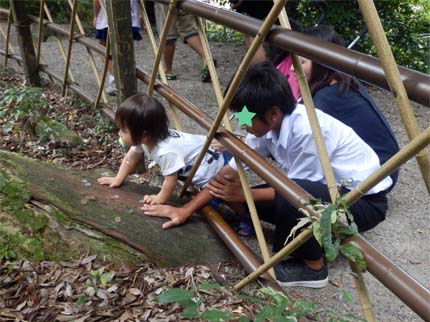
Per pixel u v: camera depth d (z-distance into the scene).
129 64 2.68
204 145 2.09
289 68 2.62
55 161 3.05
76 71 5.09
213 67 2.05
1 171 2.13
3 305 1.81
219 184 2.13
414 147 1.02
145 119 2.13
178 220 2.13
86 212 2.09
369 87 4.48
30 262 1.98
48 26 4.13
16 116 3.27
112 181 2.29
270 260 1.70
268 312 1.42
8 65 5.30
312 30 2.31
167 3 2.23
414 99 1.04
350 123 2.26
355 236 1.29
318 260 1.96
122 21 2.59
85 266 1.98
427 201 2.63
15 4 4.13
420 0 5.04
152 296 1.86
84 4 7.46
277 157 2.08
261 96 1.81
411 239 2.30
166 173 2.19
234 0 3.11
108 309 1.80
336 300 1.93
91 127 3.57
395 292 1.22
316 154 1.88
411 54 4.86
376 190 2.00
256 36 1.51
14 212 2.04
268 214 2.16
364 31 4.15
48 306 1.81
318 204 1.39
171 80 4.83
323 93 2.30
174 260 2.04
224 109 1.84
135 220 2.10
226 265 2.08
